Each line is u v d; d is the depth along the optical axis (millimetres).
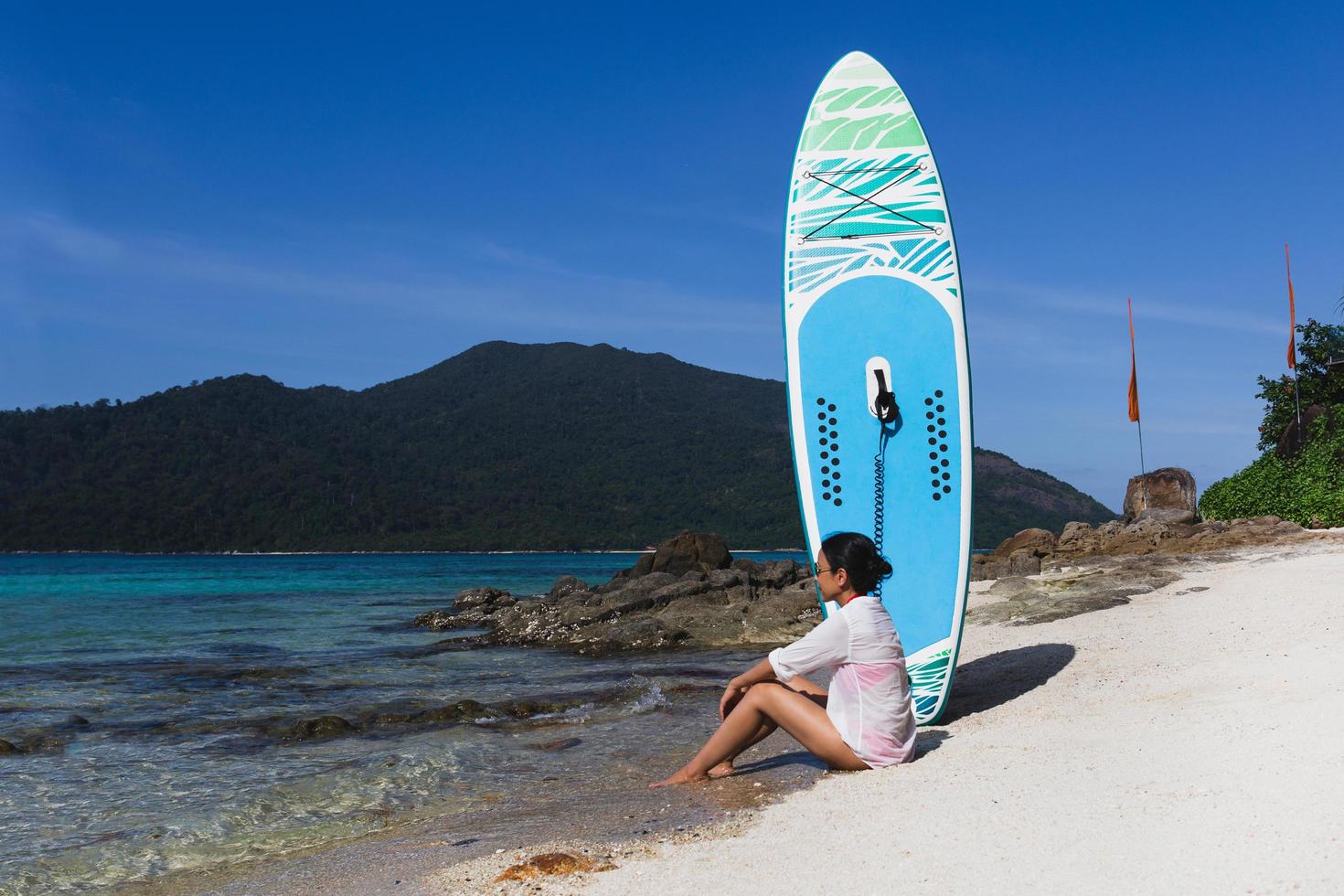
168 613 20328
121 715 7668
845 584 4344
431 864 3510
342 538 187500
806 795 3834
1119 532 15898
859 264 6109
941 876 2627
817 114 6344
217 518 183375
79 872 3926
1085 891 2389
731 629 13109
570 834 3744
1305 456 17922
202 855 4113
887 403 5875
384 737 6680
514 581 40781
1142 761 3674
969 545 5676
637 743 6184
